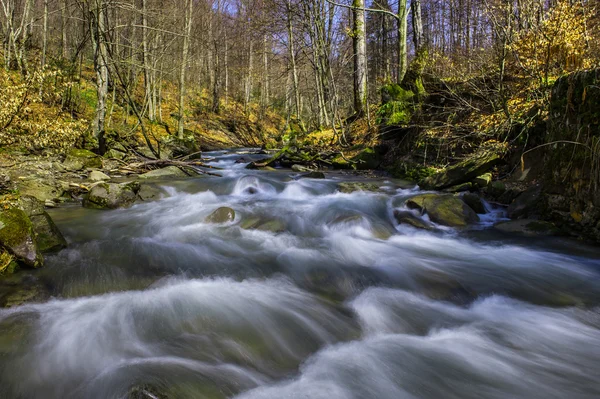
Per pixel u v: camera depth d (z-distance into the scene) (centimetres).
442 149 992
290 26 2220
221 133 2922
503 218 701
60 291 423
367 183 977
